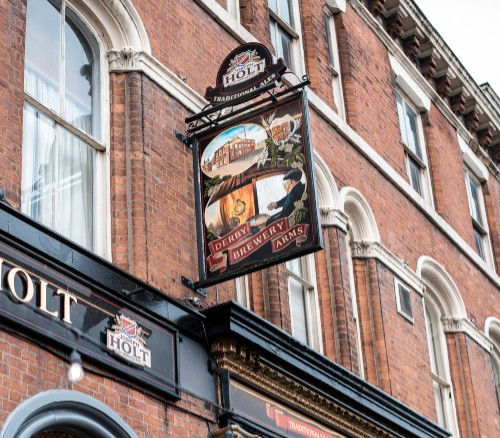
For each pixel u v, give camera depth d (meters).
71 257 9.80
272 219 11.27
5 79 10.05
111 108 11.80
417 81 20.17
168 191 11.77
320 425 12.68
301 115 11.52
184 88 12.59
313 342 14.27
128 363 10.08
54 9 11.53
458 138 21.52
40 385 9.10
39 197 10.52
